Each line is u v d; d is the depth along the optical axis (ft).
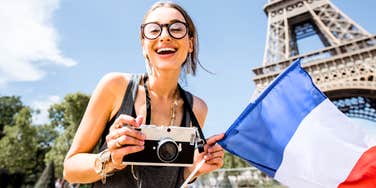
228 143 3.36
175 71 2.96
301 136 3.57
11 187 41.06
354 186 3.34
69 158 2.73
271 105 3.67
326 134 3.59
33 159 56.13
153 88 3.06
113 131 2.31
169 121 3.11
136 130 2.31
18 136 47.26
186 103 3.25
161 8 2.99
